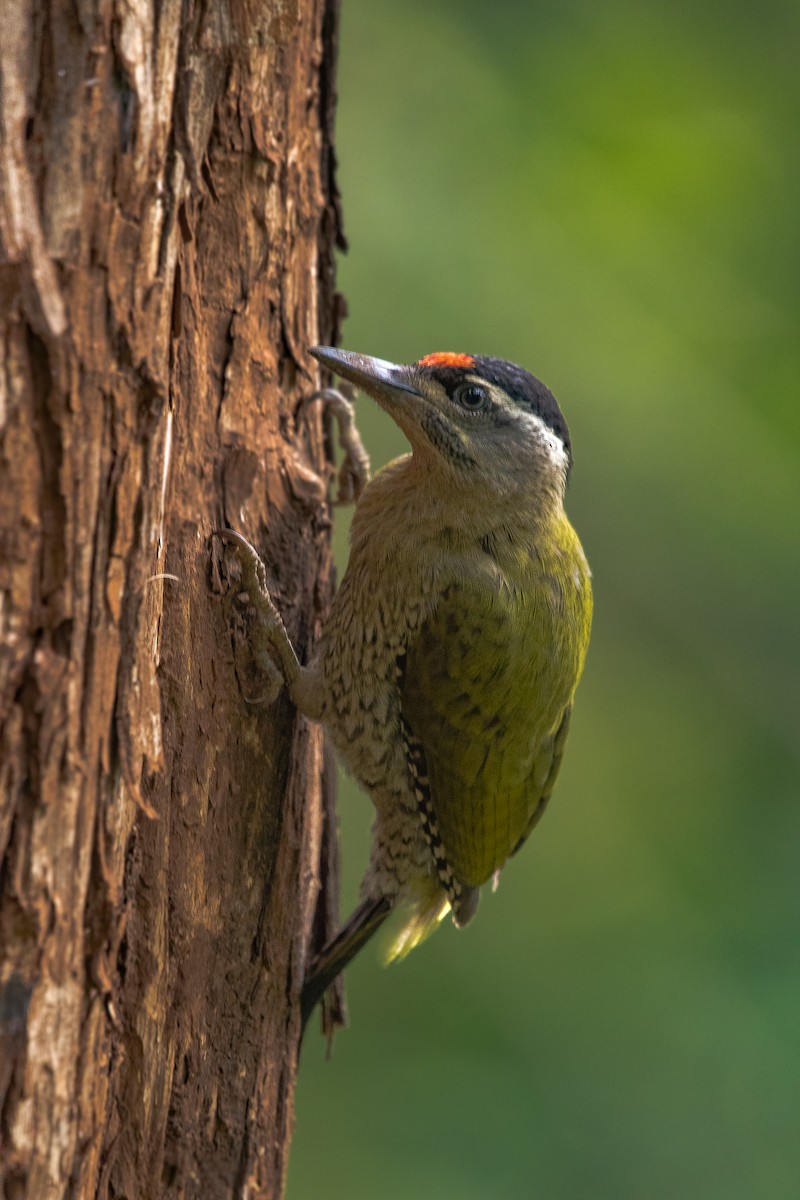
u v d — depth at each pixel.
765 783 15.59
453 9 14.83
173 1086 7.55
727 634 15.84
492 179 14.26
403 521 9.58
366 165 14.15
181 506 7.70
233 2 7.78
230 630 8.16
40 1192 6.12
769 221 14.34
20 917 5.92
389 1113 13.88
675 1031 13.90
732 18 14.83
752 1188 12.95
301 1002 9.05
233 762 8.15
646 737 15.58
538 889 15.04
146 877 6.98
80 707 6.10
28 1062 5.98
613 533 15.38
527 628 9.75
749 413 14.49
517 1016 14.38
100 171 6.05
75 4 5.96
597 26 14.77
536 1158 13.43
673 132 14.24
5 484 5.75
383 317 13.94
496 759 10.02
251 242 8.34
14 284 5.72
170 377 7.19
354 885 15.27
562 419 10.11
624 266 14.22
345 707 9.50
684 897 14.85
